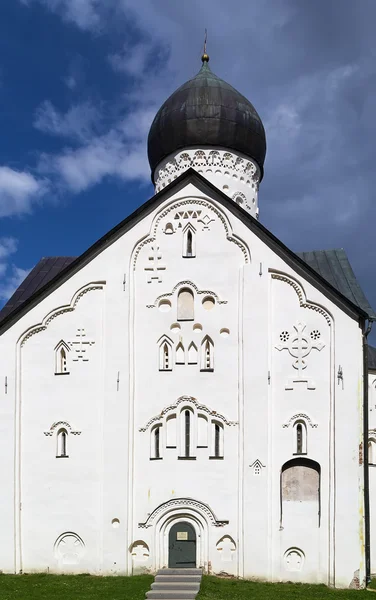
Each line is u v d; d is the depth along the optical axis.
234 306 27.23
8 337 28.16
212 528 25.73
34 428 27.50
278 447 26.03
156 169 34.94
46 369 27.88
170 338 27.34
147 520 26.06
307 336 26.69
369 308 27.83
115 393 26.98
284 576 25.11
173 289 27.67
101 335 27.72
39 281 32.31
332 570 24.83
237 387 26.61
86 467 26.83
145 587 23.66
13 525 26.72
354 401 25.92
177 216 28.19
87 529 26.36
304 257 31.95
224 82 34.56
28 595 22.97
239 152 33.66
